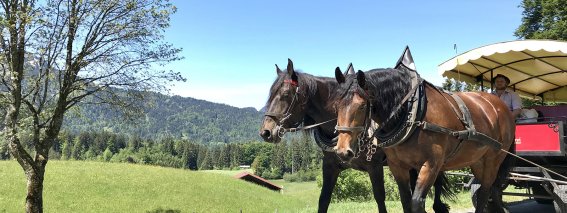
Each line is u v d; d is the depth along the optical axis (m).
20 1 10.66
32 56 10.67
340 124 3.80
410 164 4.31
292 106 5.16
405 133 4.06
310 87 5.27
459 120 4.51
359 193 21.25
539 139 5.96
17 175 24.81
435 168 4.11
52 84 11.45
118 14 11.83
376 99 4.05
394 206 10.05
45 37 10.69
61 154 125.38
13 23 9.99
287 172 132.75
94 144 136.75
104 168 31.48
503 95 7.22
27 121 11.15
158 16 11.95
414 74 4.39
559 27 21.44
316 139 5.66
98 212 20.38
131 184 27.39
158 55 12.80
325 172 5.71
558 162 6.44
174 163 135.00
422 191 3.98
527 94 8.81
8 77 10.78
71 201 21.64
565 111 7.21
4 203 19.03
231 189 32.34
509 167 5.80
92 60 11.77
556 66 6.96
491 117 5.24
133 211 21.44
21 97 10.96
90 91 12.18
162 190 27.27
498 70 7.41
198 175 35.72
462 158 4.73
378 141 4.30
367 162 5.29
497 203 5.77
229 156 154.38
